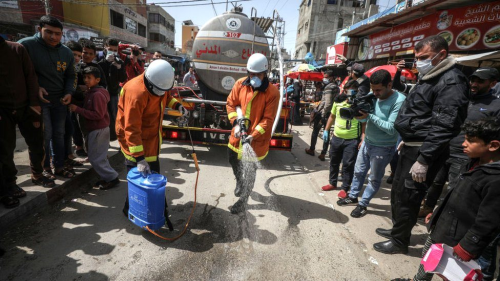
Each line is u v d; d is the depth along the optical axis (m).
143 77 2.33
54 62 2.96
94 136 3.27
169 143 6.08
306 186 4.27
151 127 2.58
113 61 4.57
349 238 2.88
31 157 2.95
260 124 2.91
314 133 5.93
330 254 2.58
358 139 3.69
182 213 3.14
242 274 2.23
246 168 3.16
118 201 3.26
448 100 2.02
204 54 4.91
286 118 4.91
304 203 3.66
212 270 2.24
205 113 5.09
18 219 2.62
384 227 3.16
